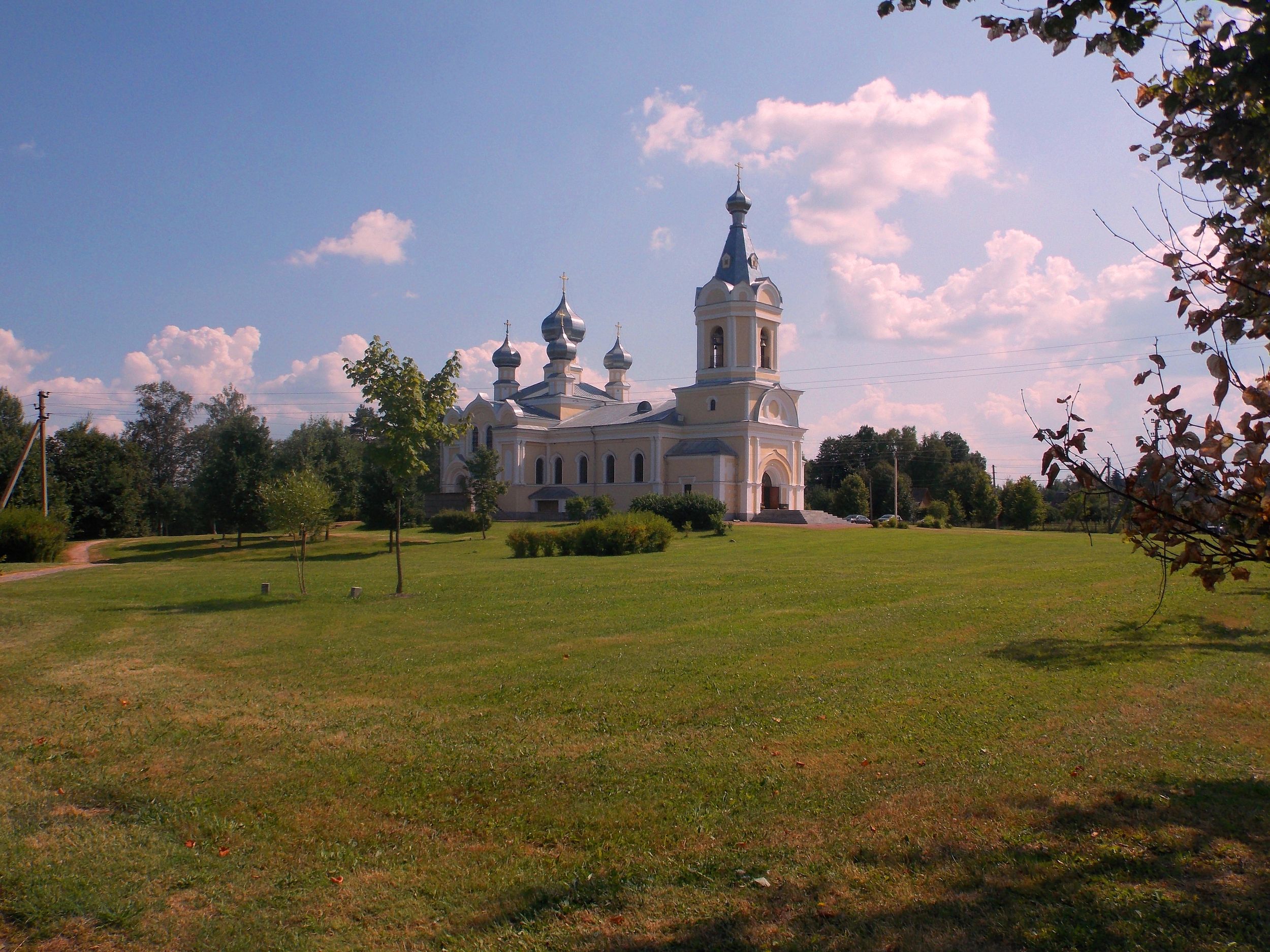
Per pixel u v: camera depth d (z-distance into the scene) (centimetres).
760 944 532
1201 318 568
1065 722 955
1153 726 929
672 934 550
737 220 7312
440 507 7612
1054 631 1486
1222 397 518
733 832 701
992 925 540
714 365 7312
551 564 3300
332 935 567
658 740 946
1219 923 532
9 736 1002
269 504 2603
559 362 8944
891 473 9344
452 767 877
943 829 687
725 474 6888
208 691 1220
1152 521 534
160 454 8969
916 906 569
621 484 7431
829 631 1559
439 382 2441
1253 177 541
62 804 795
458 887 629
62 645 1598
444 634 1664
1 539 4066
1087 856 629
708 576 2619
